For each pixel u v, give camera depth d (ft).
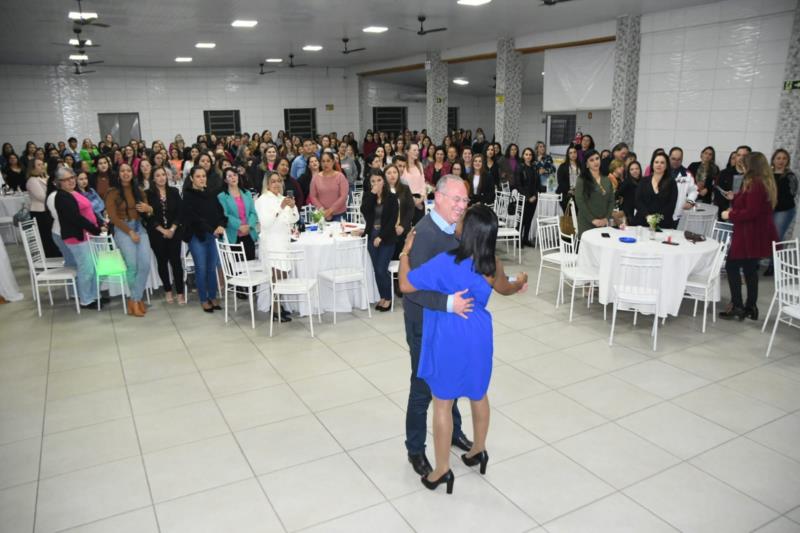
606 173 25.58
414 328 8.83
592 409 11.62
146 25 27.27
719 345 14.79
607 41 29.30
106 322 17.34
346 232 17.98
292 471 9.70
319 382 13.05
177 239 18.49
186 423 11.32
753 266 16.16
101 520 8.54
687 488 9.10
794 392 12.24
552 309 17.88
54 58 40.16
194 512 8.69
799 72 21.13
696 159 25.72
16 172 31.78
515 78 35.17
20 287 21.24
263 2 22.57
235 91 51.67
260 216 16.61
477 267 7.86
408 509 8.69
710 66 24.50
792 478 9.33
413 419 9.24
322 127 55.21
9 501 8.99
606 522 8.34
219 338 15.88
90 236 18.22
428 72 41.75
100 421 11.43
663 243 15.94
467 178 23.18
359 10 24.75
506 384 12.76
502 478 9.42
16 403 12.21
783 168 19.75
